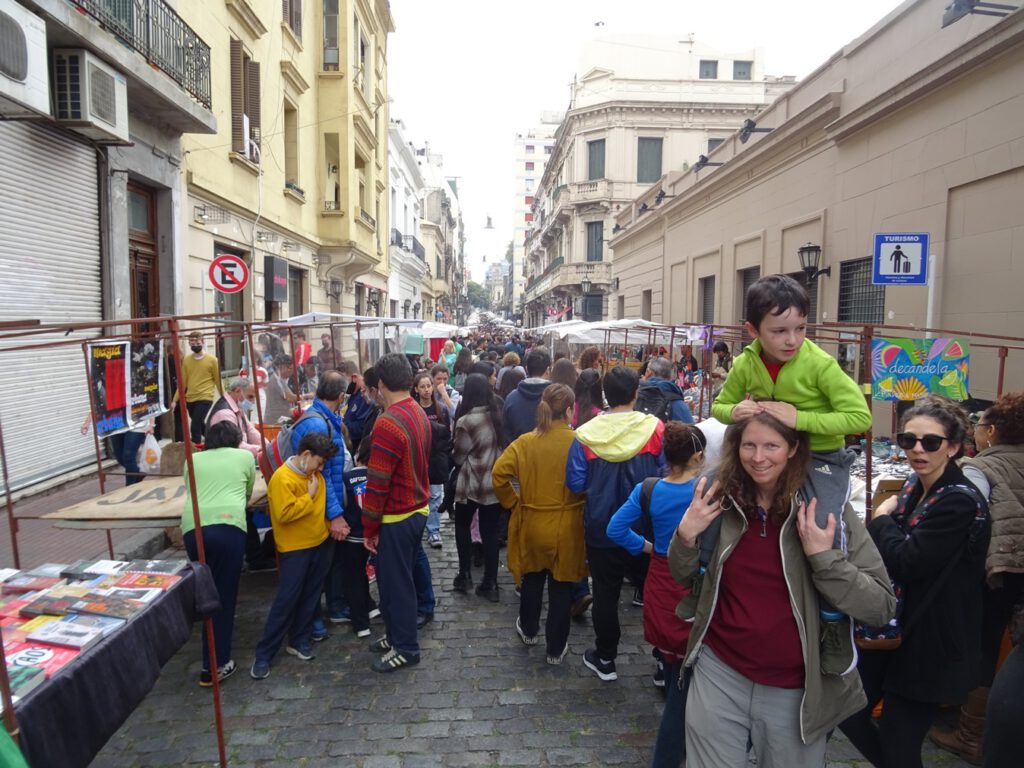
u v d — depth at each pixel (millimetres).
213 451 3957
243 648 4262
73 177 7570
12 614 2451
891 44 8961
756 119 13492
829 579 1929
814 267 10258
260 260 13516
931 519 2412
